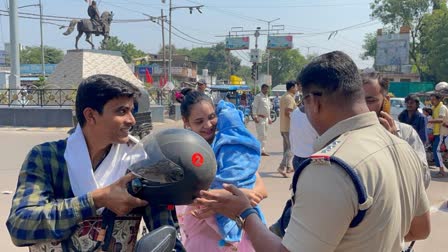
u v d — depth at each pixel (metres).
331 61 1.70
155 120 23.08
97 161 1.93
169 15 37.94
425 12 49.16
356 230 1.55
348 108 1.70
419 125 8.23
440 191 7.84
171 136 1.88
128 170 1.87
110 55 25.89
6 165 9.86
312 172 1.57
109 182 1.90
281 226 2.49
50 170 1.87
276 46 55.06
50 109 19.52
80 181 1.86
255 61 39.03
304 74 1.73
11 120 19.88
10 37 23.84
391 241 1.63
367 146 1.63
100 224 1.85
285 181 8.41
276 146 14.26
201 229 2.70
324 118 1.73
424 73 49.06
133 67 50.72
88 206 1.74
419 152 3.15
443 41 41.94
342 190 1.51
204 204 1.93
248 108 24.69
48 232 1.73
